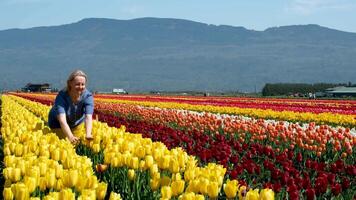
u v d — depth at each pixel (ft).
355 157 52.13
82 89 39.58
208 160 40.06
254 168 34.53
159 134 55.67
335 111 130.31
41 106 98.07
